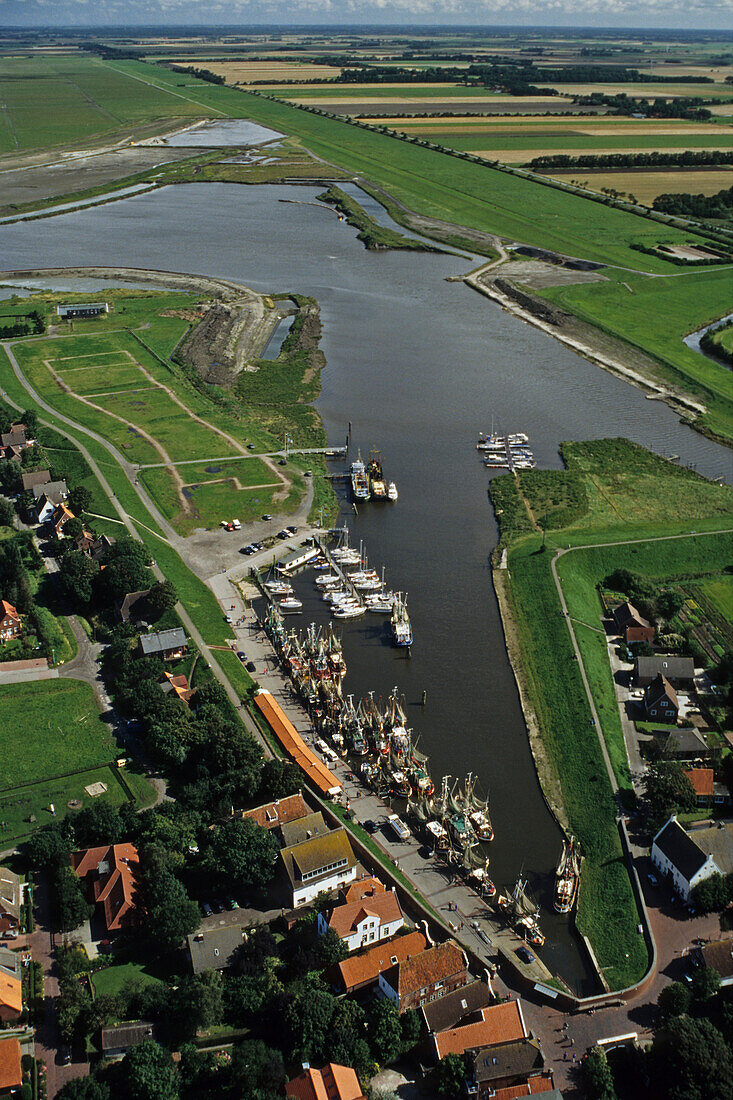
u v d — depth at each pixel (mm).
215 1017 134375
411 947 145375
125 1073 127562
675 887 160625
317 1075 126125
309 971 142250
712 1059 126312
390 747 192500
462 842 169750
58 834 162750
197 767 181500
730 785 180750
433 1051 131875
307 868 156500
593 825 175750
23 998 139625
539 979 144750
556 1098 123312
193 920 148125
